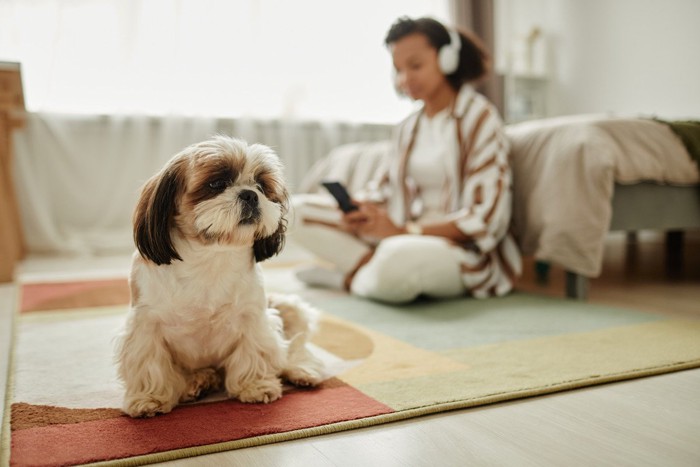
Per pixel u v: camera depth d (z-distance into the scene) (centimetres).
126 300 270
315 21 497
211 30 463
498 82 541
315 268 307
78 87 439
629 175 264
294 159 494
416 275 250
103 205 459
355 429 123
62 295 281
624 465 105
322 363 161
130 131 455
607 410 132
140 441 115
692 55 437
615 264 382
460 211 279
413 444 115
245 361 142
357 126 515
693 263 377
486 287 272
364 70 513
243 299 142
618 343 187
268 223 140
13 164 423
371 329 211
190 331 139
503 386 146
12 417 128
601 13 509
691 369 162
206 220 131
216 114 471
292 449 113
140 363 133
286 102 488
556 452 110
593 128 270
